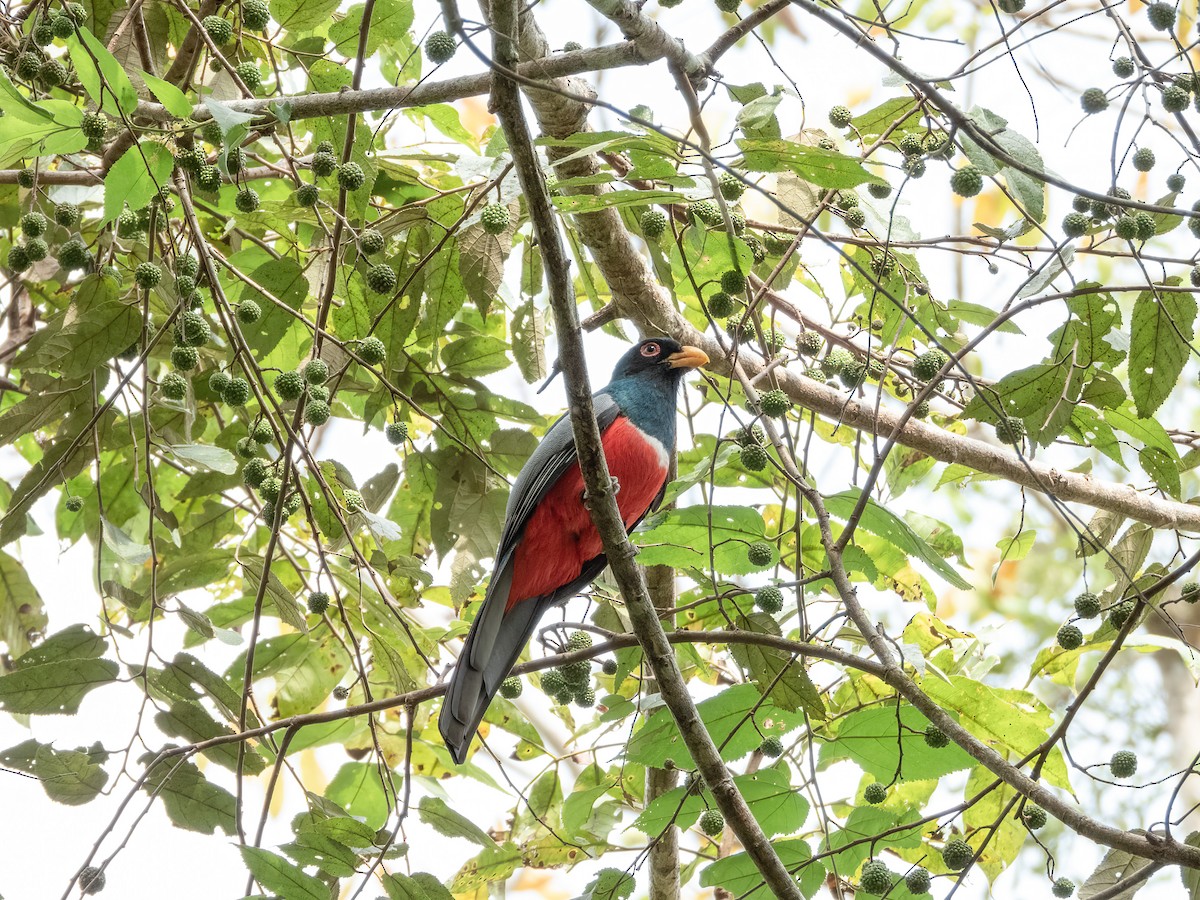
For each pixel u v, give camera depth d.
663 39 8.12
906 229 10.81
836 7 8.08
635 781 11.96
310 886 8.58
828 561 9.69
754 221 11.30
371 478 11.85
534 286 11.52
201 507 12.40
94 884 8.15
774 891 8.41
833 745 10.07
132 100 7.75
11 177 10.77
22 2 10.07
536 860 11.35
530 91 9.75
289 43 11.17
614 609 11.70
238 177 9.44
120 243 10.90
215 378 9.34
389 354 10.77
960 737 8.42
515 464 11.94
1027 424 9.78
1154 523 12.41
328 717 9.40
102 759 8.99
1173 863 7.97
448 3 6.84
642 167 7.96
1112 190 8.94
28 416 10.30
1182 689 19.09
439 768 12.66
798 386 12.11
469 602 12.98
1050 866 8.89
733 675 12.65
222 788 9.05
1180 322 9.47
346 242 10.04
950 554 12.33
